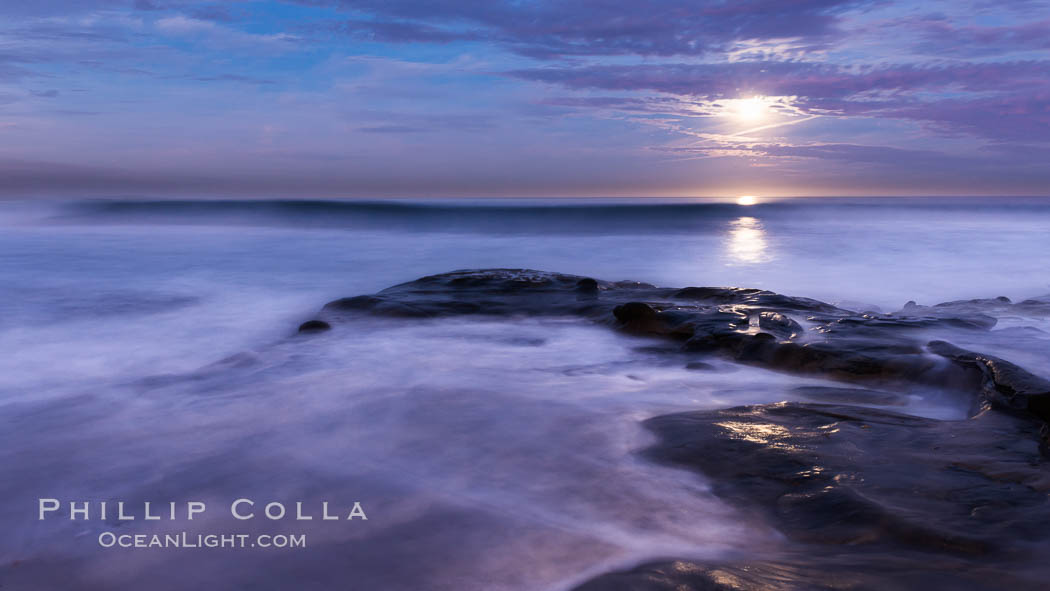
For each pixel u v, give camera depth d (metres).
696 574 2.33
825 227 27.11
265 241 21.58
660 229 26.05
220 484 3.49
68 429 4.50
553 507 3.15
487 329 7.82
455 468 3.69
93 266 15.16
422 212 29.98
